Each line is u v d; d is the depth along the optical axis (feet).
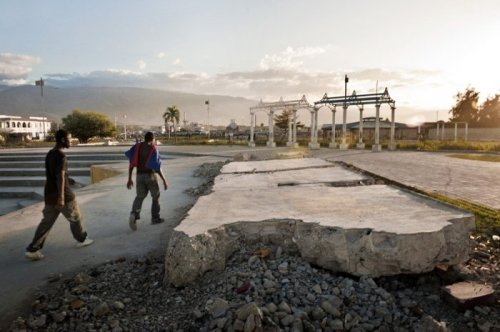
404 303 11.66
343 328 10.19
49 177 16.25
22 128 282.56
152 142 20.97
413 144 93.04
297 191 23.70
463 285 12.27
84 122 195.72
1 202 45.47
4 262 15.90
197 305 11.53
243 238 15.29
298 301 11.16
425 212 15.83
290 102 102.22
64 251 17.17
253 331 9.39
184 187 34.63
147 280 13.93
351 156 66.13
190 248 13.05
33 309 11.65
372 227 13.42
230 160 54.60
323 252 13.62
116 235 19.52
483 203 23.18
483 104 187.52
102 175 50.60
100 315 11.21
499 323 10.54
